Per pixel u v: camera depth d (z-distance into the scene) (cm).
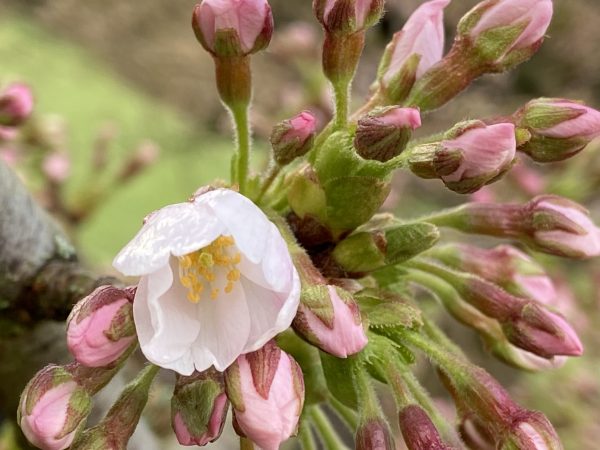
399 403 6
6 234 7
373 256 6
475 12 6
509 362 7
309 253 6
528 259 7
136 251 5
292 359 5
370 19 6
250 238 5
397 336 6
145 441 8
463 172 6
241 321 5
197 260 5
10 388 7
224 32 6
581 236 7
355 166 6
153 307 5
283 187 6
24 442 8
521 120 6
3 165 7
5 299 7
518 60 6
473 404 6
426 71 7
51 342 7
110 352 5
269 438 5
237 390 5
